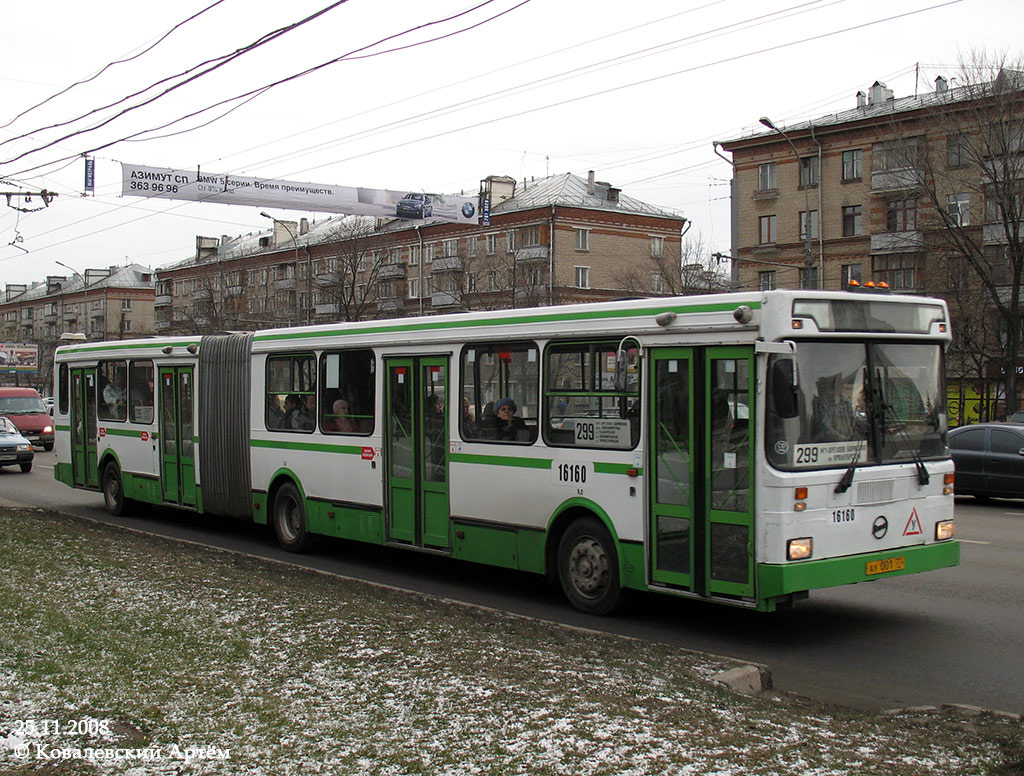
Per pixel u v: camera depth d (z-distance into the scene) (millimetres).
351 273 62094
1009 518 16562
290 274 72375
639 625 9086
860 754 4938
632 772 4645
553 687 6082
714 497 8297
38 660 6875
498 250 62688
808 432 8062
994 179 33906
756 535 7953
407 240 67000
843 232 49031
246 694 6027
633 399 8969
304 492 12969
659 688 6082
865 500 8344
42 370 103000
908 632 8711
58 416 18750
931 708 6160
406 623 8039
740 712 5648
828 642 8422
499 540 10297
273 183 23781
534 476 9898
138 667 6676
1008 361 35469
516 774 4648
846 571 8148
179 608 8586
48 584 9781
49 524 14891
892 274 47312
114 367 17031
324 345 12617
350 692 6012
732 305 8211
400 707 5695
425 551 11156
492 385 10430
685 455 8531
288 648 7145
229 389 14289
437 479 11016
